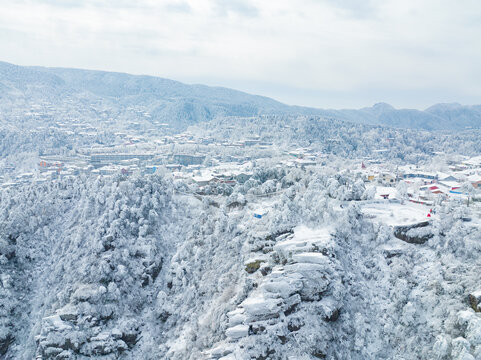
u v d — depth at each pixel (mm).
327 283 74375
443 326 65500
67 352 78375
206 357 69688
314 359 66688
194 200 125125
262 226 95750
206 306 83750
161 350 81000
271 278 74875
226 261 91188
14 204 119875
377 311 74250
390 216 97188
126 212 107000
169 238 108125
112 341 80688
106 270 91438
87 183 126500
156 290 95062
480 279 68938
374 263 82688
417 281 75938
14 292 95438
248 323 69562
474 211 99188
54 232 112625
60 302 88312
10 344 87125
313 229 89188
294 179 141125
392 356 67188
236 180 183000
